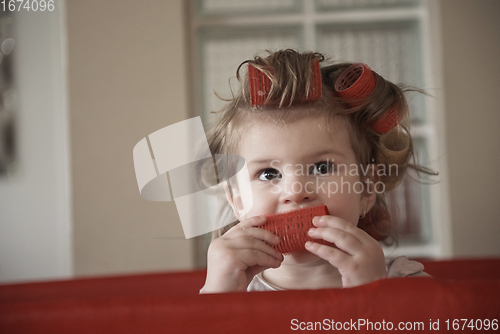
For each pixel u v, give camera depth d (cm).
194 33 167
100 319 37
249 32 170
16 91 183
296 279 67
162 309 37
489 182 158
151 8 157
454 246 158
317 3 172
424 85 132
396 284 37
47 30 184
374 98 66
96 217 150
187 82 159
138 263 148
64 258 184
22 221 184
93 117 154
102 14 156
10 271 183
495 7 161
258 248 54
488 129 159
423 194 161
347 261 51
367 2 171
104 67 155
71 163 152
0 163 182
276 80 61
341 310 36
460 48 161
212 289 54
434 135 159
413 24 170
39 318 37
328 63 80
